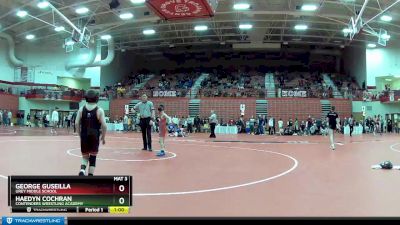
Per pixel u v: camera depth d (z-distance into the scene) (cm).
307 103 3478
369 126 3275
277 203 452
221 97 3575
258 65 4847
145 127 1106
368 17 2800
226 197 482
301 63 4784
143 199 467
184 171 699
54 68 3862
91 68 3862
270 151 1172
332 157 992
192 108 3569
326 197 487
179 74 4553
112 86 4034
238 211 413
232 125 3195
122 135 2241
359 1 2462
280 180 611
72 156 904
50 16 2869
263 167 770
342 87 3844
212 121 2177
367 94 3569
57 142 1394
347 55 4294
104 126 562
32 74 3762
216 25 3180
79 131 568
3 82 3603
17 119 3612
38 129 2838
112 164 779
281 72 4453
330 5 2602
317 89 3725
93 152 555
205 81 4134
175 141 1711
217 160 892
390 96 3381
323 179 624
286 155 1038
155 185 556
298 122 3222
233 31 3419
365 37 3459
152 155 981
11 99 3572
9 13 2752
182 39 3778
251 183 581
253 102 3506
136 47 3972
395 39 3516
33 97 3628
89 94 562
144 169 715
